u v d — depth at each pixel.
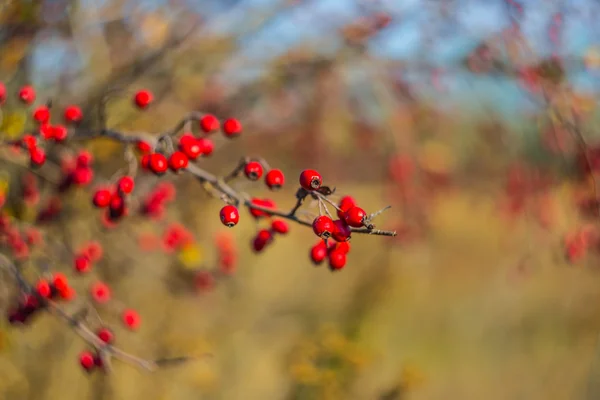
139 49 4.29
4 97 2.46
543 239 4.80
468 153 6.01
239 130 2.37
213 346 5.45
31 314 2.58
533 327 7.04
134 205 3.30
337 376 4.63
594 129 4.27
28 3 3.48
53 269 3.16
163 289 4.95
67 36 3.84
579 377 6.01
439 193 6.47
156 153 2.17
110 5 4.18
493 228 7.52
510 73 4.14
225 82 4.55
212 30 4.18
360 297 6.02
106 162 3.83
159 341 5.08
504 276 6.10
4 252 3.19
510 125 5.00
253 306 5.99
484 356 7.16
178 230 3.53
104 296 3.02
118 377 4.72
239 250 5.67
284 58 4.51
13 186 3.36
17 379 4.20
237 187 2.80
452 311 7.58
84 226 3.90
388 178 5.94
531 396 6.30
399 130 5.39
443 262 7.75
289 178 6.05
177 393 5.34
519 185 5.11
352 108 5.34
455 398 6.53
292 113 5.34
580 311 6.27
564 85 3.96
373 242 6.84
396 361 6.53
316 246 2.04
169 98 4.45
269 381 5.64
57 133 2.41
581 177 4.18
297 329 5.93
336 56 4.44
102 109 2.47
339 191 1.95
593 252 4.44
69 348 4.55
